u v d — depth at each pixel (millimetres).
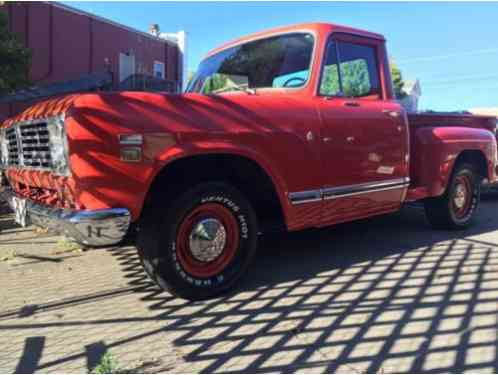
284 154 3645
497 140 6898
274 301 3465
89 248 4992
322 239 5359
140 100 3047
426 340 2811
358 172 4215
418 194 5023
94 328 3027
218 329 3000
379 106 4457
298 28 4234
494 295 3535
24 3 11766
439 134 5223
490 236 5492
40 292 3699
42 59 12320
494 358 2588
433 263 4375
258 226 3930
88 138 2840
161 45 16781
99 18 13977
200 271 3459
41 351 2715
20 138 3676
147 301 3492
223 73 4625
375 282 3859
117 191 2926
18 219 3678
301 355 2648
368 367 2508
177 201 3242
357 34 4387
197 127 3180
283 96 3818
